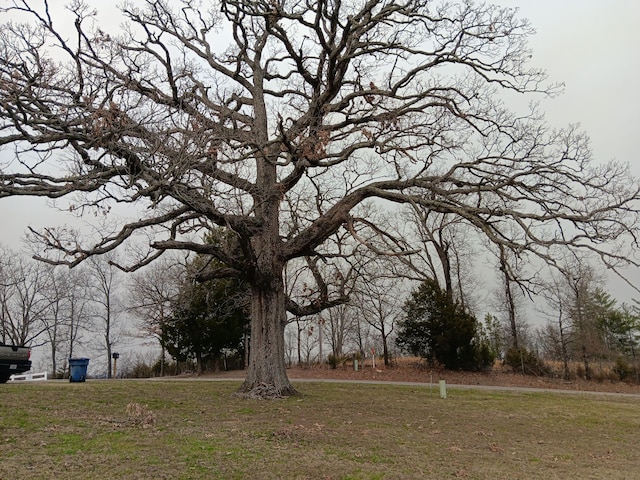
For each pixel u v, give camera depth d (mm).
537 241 12727
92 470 6363
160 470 6480
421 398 17422
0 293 48438
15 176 10992
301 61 15836
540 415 14555
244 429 9508
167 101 13945
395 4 15477
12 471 6160
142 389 16234
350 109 15289
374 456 7988
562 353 36250
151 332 40094
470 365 33875
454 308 34438
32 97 11680
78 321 53938
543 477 7336
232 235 16953
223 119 14031
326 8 14633
